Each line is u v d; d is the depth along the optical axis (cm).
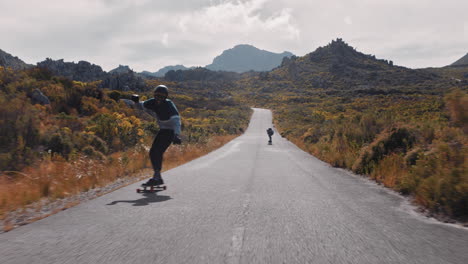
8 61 11331
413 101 10225
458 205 442
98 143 1747
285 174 901
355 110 10106
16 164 921
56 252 279
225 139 3509
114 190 635
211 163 1247
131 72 12644
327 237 328
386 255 277
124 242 307
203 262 258
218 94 19062
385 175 791
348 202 521
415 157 813
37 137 1216
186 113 9494
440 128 909
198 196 561
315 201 523
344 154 1204
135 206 477
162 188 649
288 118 8769
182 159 1371
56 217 413
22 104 1173
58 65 15550
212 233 338
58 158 985
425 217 428
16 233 340
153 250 285
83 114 3622
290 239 320
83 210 452
